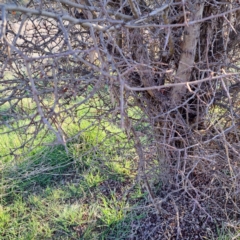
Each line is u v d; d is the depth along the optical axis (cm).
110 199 204
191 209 177
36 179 227
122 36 120
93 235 185
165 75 135
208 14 123
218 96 136
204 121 136
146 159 171
